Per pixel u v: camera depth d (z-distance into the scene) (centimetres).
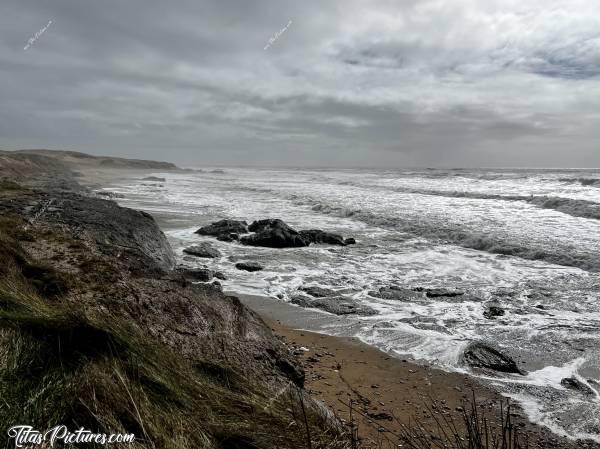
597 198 2548
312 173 9406
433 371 649
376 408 539
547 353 709
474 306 944
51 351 303
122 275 601
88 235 932
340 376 627
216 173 9944
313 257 1424
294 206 2806
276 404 379
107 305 492
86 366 293
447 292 1023
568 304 942
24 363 280
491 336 781
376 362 677
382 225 2012
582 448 469
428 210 2316
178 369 373
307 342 757
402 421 508
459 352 713
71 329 329
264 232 1638
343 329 819
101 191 3353
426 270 1250
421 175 6081
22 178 3272
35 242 702
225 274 1205
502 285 1090
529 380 624
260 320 649
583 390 592
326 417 402
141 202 2886
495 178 4834
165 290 580
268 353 545
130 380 298
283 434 313
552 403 561
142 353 354
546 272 1191
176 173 9819
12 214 928
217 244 1623
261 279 1162
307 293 1040
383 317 883
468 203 2575
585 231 1633
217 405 330
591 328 807
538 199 2425
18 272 501
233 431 294
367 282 1135
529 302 962
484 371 650
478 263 1313
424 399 568
